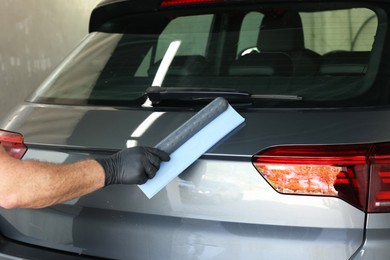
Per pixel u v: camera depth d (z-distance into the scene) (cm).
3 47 477
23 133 175
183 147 141
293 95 157
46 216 174
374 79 157
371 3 176
